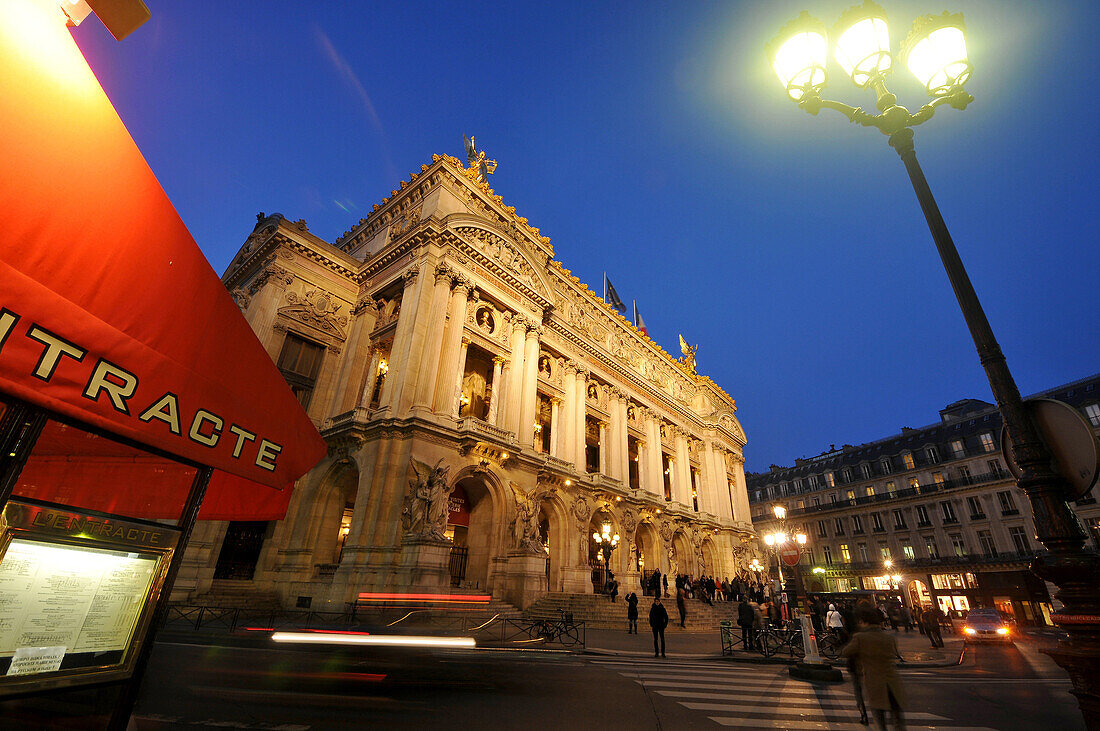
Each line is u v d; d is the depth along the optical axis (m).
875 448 62.53
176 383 3.11
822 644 17.25
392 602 18.25
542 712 7.55
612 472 35.66
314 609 19.95
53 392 2.49
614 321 42.06
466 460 24.19
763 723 7.48
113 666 2.97
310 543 23.22
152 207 3.06
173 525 3.45
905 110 5.82
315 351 29.00
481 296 29.19
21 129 2.47
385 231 33.28
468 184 31.41
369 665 10.66
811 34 5.98
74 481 4.57
